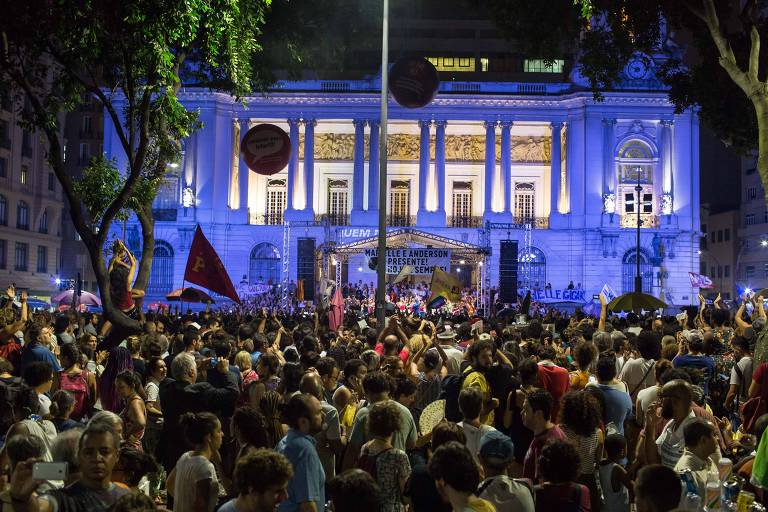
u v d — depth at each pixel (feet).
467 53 252.83
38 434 26.35
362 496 18.42
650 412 31.83
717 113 93.09
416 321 69.82
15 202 230.89
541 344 52.95
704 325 70.33
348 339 63.21
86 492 21.66
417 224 229.04
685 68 223.71
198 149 224.74
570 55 239.91
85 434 21.90
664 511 20.07
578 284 225.97
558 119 231.50
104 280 54.19
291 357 45.98
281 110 230.68
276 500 20.47
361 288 203.21
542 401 27.61
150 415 39.99
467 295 182.91
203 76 76.18
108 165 74.84
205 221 224.12
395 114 231.09
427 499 24.13
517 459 34.58
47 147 249.34
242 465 20.22
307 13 87.81
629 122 229.66
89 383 42.04
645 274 225.97
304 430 26.07
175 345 51.60
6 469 25.26
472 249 179.93
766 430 26.78
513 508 22.61
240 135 232.32
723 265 313.53
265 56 92.07
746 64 85.61
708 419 31.24
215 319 75.00
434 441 25.44
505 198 229.66
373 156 231.30
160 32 51.01
